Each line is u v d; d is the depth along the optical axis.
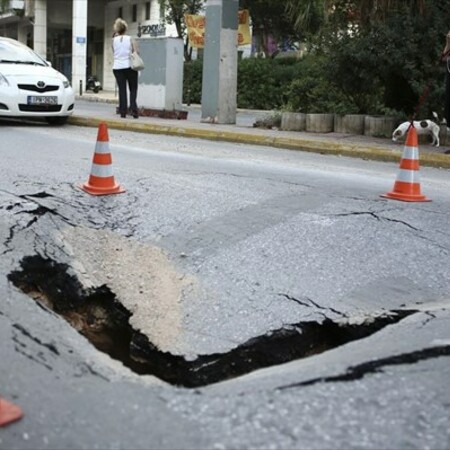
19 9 38.75
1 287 4.11
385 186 7.33
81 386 2.98
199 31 19.08
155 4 32.38
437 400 2.91
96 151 6.29
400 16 11.76
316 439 2.57
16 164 7.66
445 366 3.26
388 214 5.86
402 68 11.79
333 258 4.91
